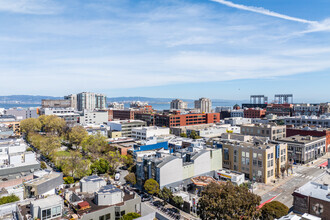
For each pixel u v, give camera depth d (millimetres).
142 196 94750
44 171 93250
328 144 166875
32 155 108250
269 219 62125
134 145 146000
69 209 63906
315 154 150625
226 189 61406
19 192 77188
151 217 55500
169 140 161875
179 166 97750
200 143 127750
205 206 61031
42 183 76875
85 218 58906
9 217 58562
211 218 59219
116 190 68562
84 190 75312
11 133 189625
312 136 166000
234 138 139000
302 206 53844
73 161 111188
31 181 79875
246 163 113562
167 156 100812
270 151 109500
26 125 199250
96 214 60906
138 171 105625
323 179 63656
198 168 104812
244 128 172375
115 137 199125
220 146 123562
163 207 85375
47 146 142500
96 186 76250
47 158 148750
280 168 117562
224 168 122125
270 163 109812
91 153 143625
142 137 185625
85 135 171875
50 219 56469
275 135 162375
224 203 57625
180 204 84250
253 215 61375
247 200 58938
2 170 92688
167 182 93938
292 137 162250
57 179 84938
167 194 85000
